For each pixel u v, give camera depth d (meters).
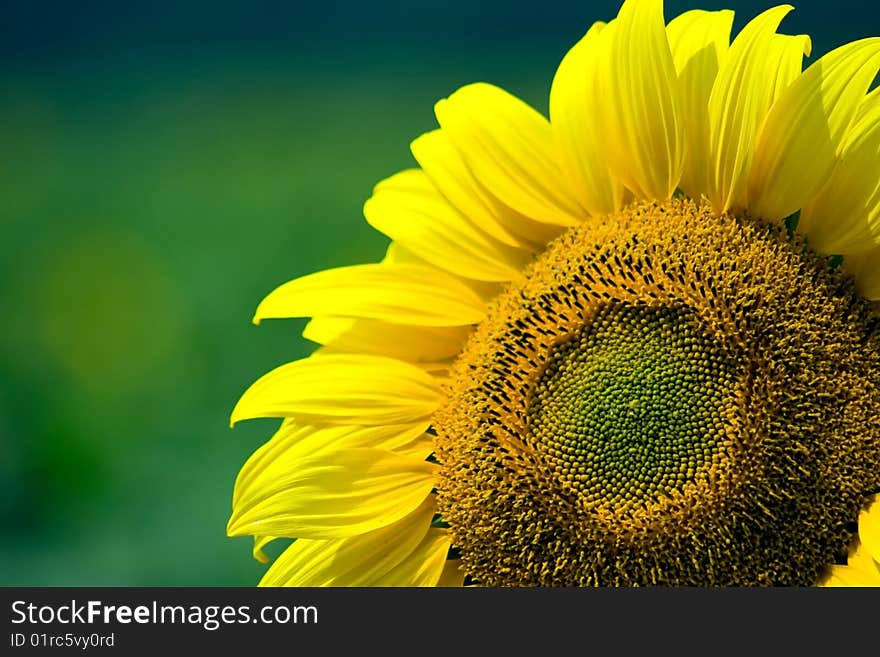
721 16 0.84
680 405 0.82
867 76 0.81
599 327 0.83
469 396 0.84
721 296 0.81
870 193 0.80
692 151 0.82
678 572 0.81
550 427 0.83
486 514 0.83
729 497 0.80
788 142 0.81
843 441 0.80
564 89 0.84
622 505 0.82
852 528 0.80
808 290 0.81
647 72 0.82
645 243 0.83
